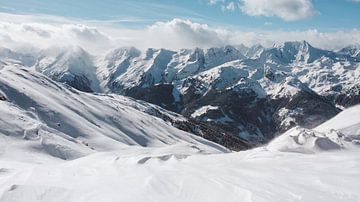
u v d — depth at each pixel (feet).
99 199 38.81
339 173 41.65
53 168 63.82
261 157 56.75
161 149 89.76
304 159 52.29
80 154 187.93
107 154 82.43
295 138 63.98
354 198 32.35
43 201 39.65
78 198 40.06
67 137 224.94
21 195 41.11
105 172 57.21
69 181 50.93
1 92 327.06
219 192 37.70
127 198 38.22
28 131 195.93
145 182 44.04
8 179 55.57
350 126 72.33
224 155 63.16
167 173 48.55
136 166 59.93
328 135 66.44
